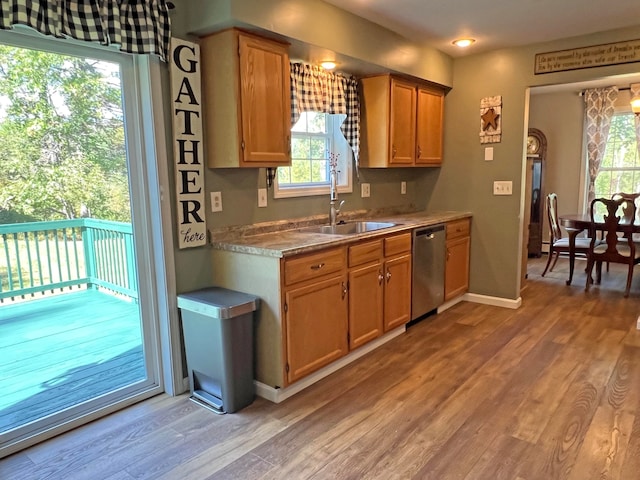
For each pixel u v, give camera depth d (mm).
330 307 2826
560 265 6184
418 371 2941
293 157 3518
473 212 4418
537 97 6754
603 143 6242
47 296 3469
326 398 2611
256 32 2543
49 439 2240
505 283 4305
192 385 2652
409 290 3600
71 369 2895
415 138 4051
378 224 3680
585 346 3312
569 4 2971
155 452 2125
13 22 1802
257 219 3104
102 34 2098
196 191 2672
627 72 3504
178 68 2496
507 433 2230
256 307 2562
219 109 2602
